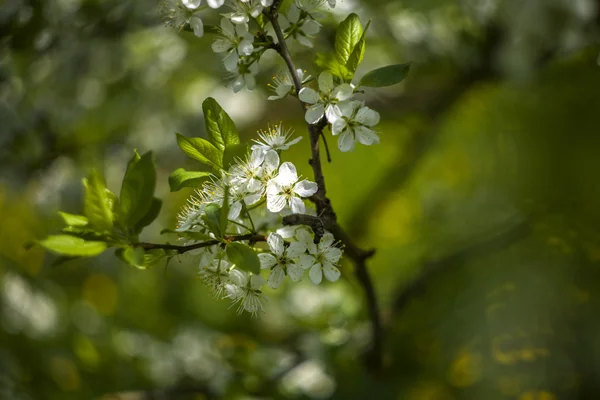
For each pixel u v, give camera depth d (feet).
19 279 4.80
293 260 2.65
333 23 3.88
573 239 4.26
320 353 3.81
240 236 2.63
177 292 5.41
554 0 3.73
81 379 4.49
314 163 2.72
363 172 5.57
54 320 4.72
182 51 4.50
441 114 4.87
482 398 4.12
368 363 3.56
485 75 4.50
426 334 4.19
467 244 4.76
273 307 4.62
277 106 4.88
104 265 5.13
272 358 3.91
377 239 5.30
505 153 4.83
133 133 4.65
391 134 5.51
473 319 4.22
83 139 4.49
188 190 4.99
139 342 4.77
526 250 4.30
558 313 4.13
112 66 4.28
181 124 4.71
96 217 2.67
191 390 4.11
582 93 4.49
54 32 3.82
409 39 4.28
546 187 4.59
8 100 4.05
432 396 4.07
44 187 4.34
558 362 4.07
